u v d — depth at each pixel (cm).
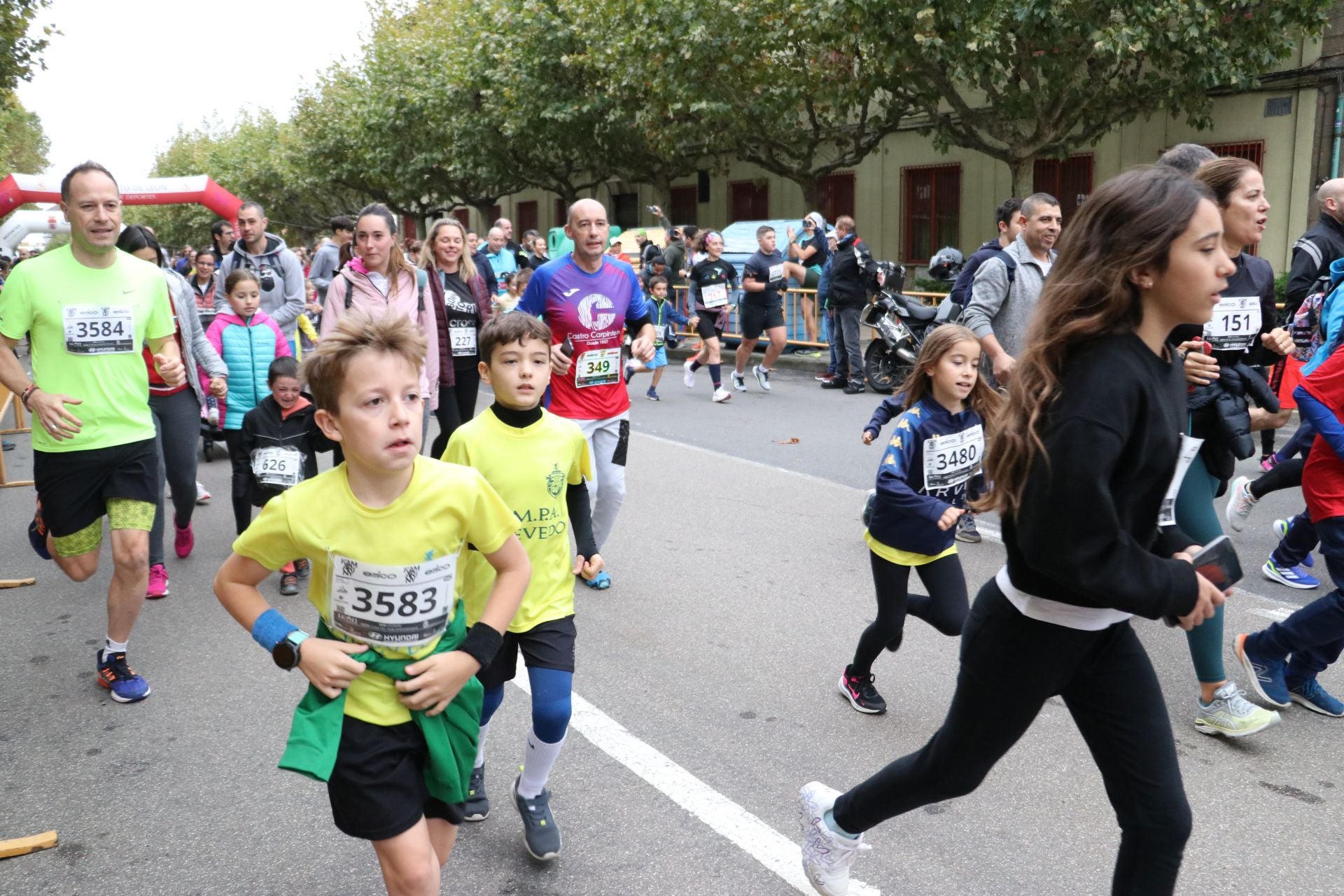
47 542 449
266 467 591
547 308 561
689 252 1769
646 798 362
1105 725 236
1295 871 314
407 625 243
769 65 1806
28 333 430
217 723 428
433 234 675
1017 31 1448
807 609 552
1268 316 418
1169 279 210
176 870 324
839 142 1973
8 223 2011
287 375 587
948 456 415
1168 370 219
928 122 2120
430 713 244
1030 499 211
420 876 241
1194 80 1498
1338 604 397
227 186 4647
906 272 2244
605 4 1959
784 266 1448
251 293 689
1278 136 1673
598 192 3291
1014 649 232
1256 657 419
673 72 1838
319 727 236
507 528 253
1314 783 368
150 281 444
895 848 330
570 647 328
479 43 2477
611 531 689
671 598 571
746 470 884
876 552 413
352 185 3700
